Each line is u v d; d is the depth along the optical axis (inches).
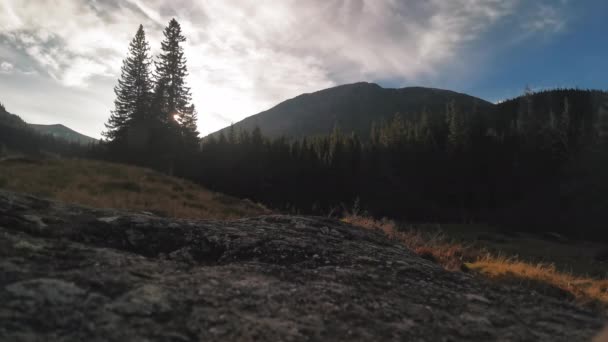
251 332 91.5
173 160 1585.9
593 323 135.4
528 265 291.9
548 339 115.5
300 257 166.7
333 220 267.0
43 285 93.0
